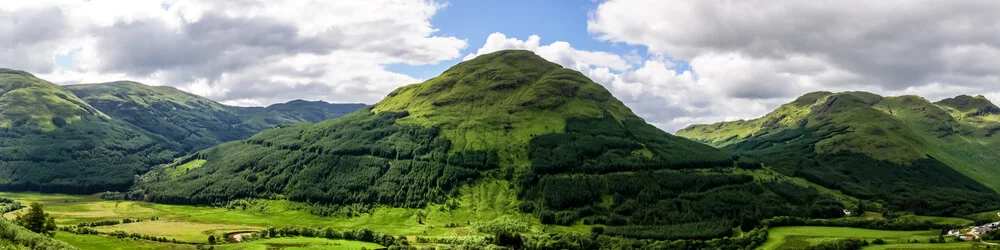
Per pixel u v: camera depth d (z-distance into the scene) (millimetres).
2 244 159375
